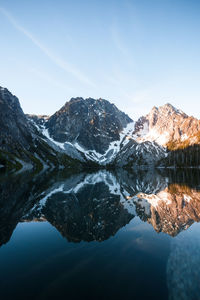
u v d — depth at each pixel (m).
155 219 20.89
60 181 64.75
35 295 8.51
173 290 8.78
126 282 9.49
